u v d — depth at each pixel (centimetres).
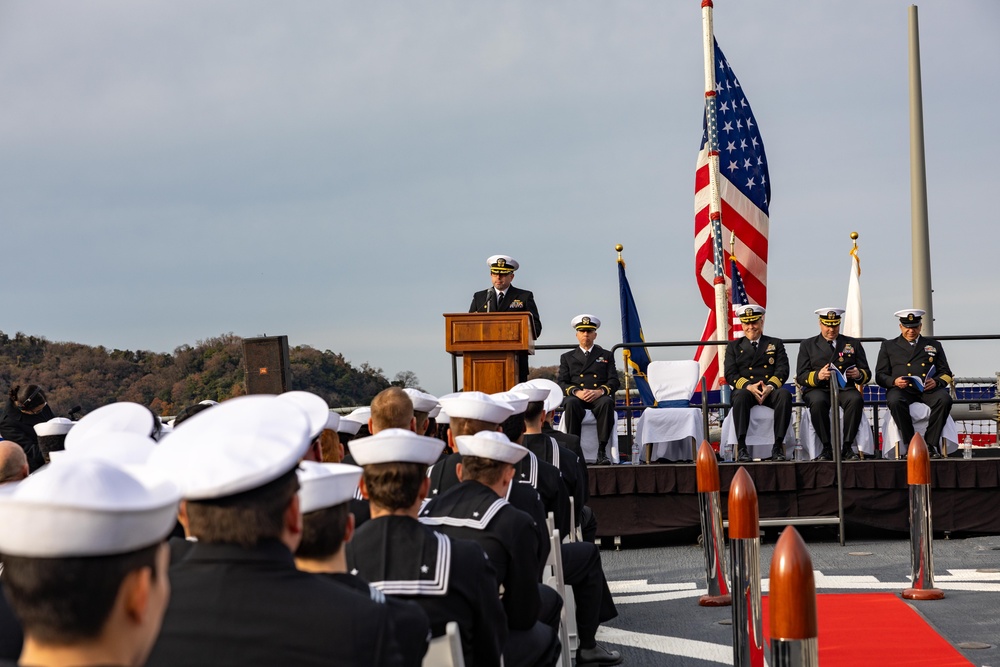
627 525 1284
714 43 1942
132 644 194
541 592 605
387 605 334
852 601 913
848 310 1861
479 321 1093
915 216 2100
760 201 1955
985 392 1686
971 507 1249
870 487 1255
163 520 198
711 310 1941
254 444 285
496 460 534
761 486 1269
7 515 182
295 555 335
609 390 1343
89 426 543
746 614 614
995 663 698
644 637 834
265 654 275
